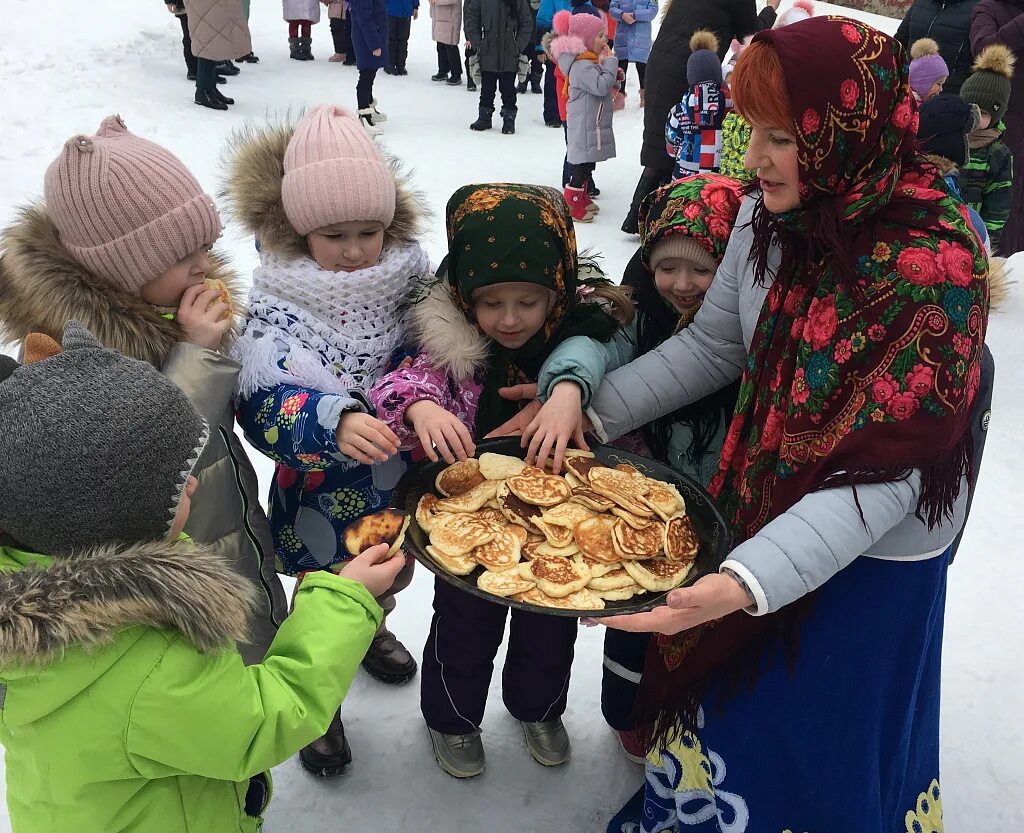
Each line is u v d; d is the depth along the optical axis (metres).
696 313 1.68
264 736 1.16
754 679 1.42
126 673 1.07
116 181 1.33
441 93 8.76
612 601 1.38
